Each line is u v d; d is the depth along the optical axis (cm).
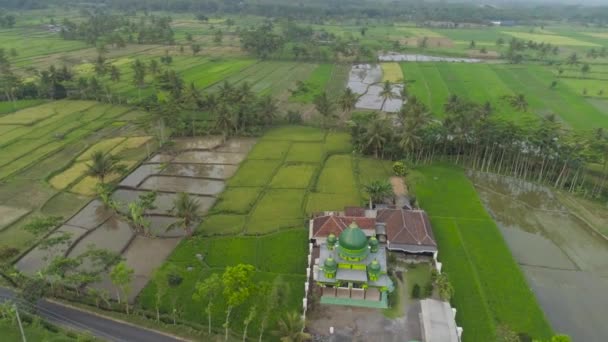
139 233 9625
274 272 8344
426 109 14050
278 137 15150
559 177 12125
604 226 10450
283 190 11500
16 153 13388
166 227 9894
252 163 13088
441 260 8750
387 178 12294
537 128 13400
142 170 12769
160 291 7194
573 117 16638
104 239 9462
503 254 9050
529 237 10131
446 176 12481
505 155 13088
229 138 15212
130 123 16225
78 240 9344
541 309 7588
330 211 10294
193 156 13750
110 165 11100
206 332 6944
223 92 15838
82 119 16412
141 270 8450
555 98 19100
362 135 13750
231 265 8519
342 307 7481
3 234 9462
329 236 8325
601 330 7400
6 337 6519
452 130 12962
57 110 17350
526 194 12050
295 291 7825
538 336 6969
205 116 16675
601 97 19412
